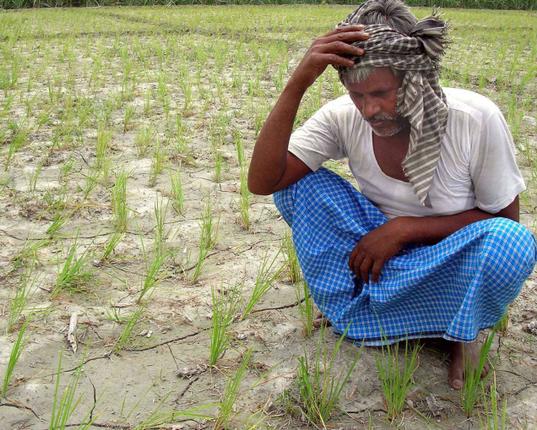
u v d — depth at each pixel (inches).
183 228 153.6
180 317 118.0
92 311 118.6
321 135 106.2
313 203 107.6
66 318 116.3
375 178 106.2
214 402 97.3
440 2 924.6
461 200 101.7
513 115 254.5
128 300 122.6
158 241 145.6
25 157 195.0
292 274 130.8
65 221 152.1
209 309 120.8
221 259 140.1
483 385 100.1
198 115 250.4
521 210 169.8
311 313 115.3
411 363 98.0
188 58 385.1
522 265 92.0
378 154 102.9
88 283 127.7
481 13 804.6
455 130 96.3
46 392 98.3
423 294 101.3
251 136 225.3
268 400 97.3
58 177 181.6
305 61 96.0
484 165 98.0
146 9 735.1
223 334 106.0
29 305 119.6
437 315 102.3
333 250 107.8
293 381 101.6
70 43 435.8
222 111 255.0
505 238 91.1
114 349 108.0
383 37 88.1
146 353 108.3
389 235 101.0
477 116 95.8
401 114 92.7
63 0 778.2
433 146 94.4
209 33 514.3
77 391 98.7
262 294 122.0
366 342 108.4
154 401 97.3
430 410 96.0
